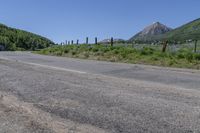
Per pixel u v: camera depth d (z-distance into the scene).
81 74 15.37
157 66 20.75
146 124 6.99
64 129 6.88
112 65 21.11
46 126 7.08
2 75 14.32
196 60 23.47
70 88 10.99
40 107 8.66
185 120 7.20
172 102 8.89
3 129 6.89
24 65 19.06
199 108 8.23
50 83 12.01
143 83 12.67
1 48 87.94
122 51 29.23
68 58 28.39
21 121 7.43
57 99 9.45
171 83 13.10
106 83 12.36
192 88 11.79
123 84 12.20
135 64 22.27
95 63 22.75
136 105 8.51
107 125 7.04
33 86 11.52
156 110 8.00
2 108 8.58
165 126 6.85
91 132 6.68
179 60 23.86
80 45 40.34
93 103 8.83
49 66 19.64
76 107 8.51
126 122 7.16
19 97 9.96
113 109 8.18
